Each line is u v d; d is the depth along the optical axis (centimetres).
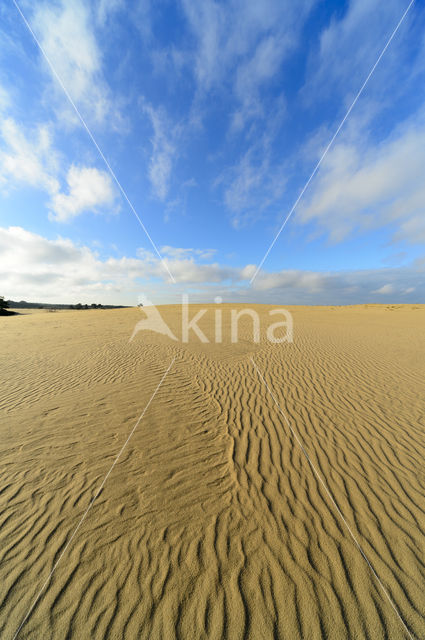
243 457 370
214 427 448
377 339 1224
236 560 231
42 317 2781
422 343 1113
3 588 213
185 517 276
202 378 682
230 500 297
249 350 1002
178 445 399
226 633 185
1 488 317
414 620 190
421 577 216
